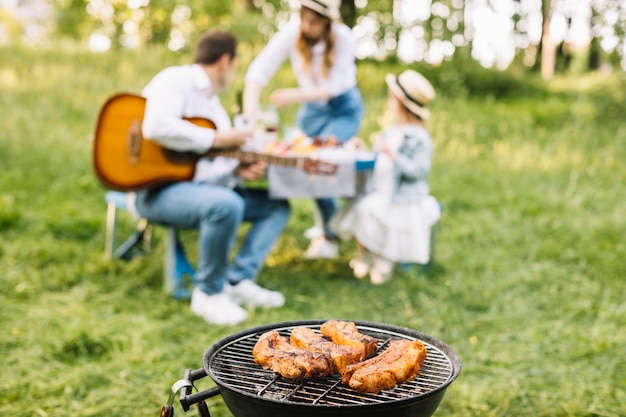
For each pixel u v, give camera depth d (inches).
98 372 135.2
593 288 189.2
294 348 89.5
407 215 185.5
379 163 183.3
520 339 158.1
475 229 247.4
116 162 160.9
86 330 152.2
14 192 259.3
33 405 122.0
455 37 615.2
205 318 163.9
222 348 92.9
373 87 493.4
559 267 209.0
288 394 81.0
